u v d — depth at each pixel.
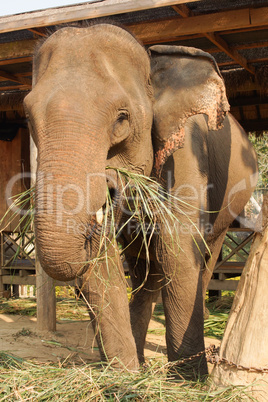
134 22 5.25
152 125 3.64
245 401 2.74
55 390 3.05
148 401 2.95
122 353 3.68
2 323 6.93
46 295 6.29
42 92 3.01
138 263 4.82
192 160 3.88
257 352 2.81
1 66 6.64
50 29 5.25
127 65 3.38
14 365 3.96
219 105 3.59
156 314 7.63
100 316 3.62
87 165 2.85
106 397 3.04
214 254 5.41
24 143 10.14
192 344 3.85
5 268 8.81
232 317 2.97
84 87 3.03
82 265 2.88
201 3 4.88
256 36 5.57
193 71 3.66
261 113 9.03
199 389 3.17
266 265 2.85
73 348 5.41
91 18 4.98
